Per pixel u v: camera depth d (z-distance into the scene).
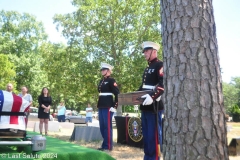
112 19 15.81
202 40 2.27
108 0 15.52
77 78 16.06
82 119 28.44
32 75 33.56
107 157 2.78
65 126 15.32
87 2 16.17
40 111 8.73
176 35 2.33
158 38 16.16
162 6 2.51
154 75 4.09
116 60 15.42
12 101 2.60
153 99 3.49
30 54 34.53
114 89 6.07
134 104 3.61
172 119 2.27
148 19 16.11
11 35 34.56
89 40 16.00
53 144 3.18
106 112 6.22
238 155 6.65
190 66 2.24
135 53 15.84
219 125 2.19
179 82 2.26
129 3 15.68
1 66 22.91
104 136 6.36
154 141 4.00
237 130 17.14
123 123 7.89
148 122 4.04
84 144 7.53
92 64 15.32
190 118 2.19
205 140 2.14
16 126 2.61
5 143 2.36
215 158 2.13
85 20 16.02
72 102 46.94
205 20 2.31
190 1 2.33
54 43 18.67
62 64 16.97
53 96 37.16
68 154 2.51
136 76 15.30
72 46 16.30
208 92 2.21
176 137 2.23
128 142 7.63
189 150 2.16
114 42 15.62
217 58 2.31
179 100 2.24
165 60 2.41
